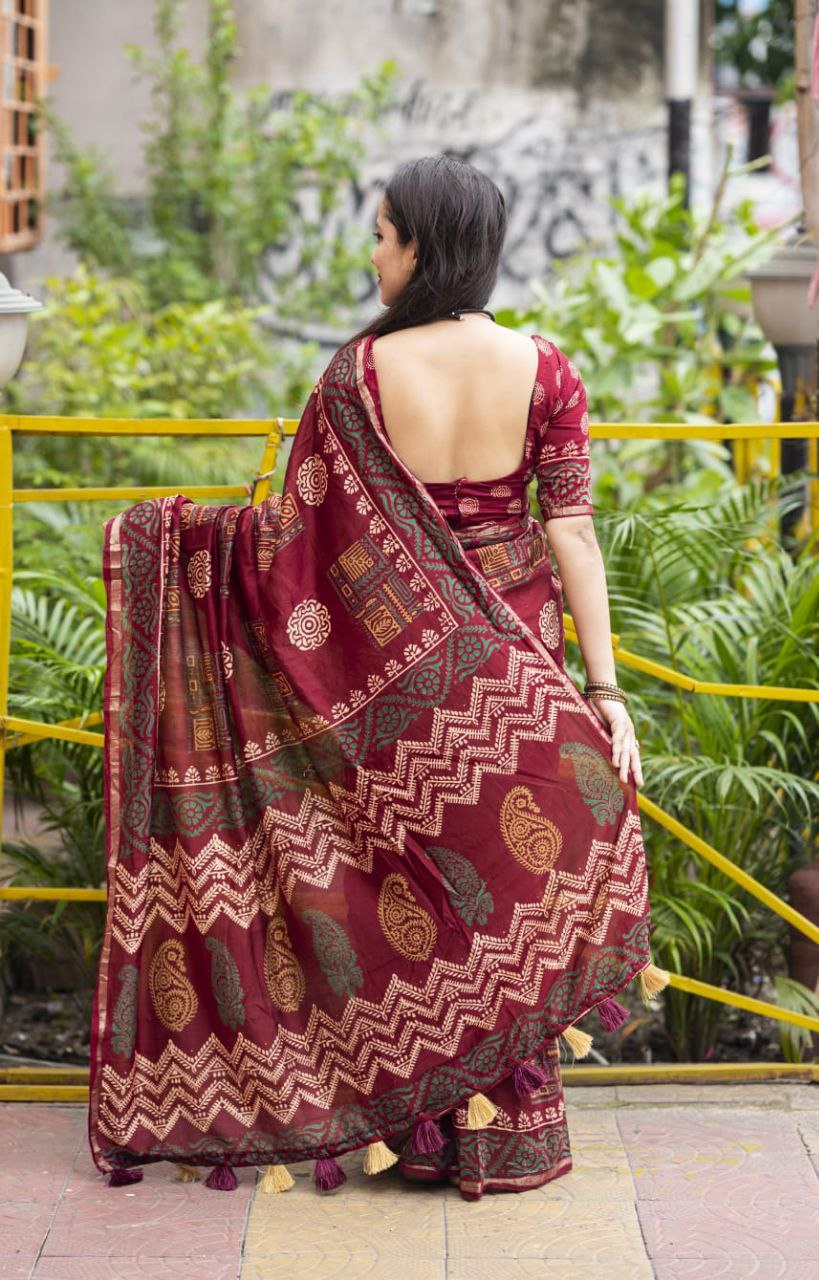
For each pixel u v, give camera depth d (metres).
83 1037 3.92
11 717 3.51
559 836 2.79
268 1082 2.85
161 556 2.88
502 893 2.79
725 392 5.81
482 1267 2.64
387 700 2.78
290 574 2.81
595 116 8.27
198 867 2.87
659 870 3.60
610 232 8.34
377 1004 2.83
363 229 8.27
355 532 2.77
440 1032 2.81
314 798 2.86
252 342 6.87
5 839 4.71
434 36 8.22
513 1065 2.80
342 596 2.79
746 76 10.41
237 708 2.87
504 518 2.82
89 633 3.90
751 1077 3.36
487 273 2.77
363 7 8.20
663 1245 2.70
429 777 2.78
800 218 4.51
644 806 3.36
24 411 6.26
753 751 3.61
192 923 2.90
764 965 3.78
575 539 2.84
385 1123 2.84
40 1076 3.36
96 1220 2.81
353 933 2.84
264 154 7.87
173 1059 2.90
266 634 2.84
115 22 8.16
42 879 3.82
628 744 2.85
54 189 8.26
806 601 3.56
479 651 2.76
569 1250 2.69
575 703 2.81
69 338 6.45
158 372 6.64
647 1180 2.93
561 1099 2.96
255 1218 2.82
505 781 2.77
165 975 2.91
